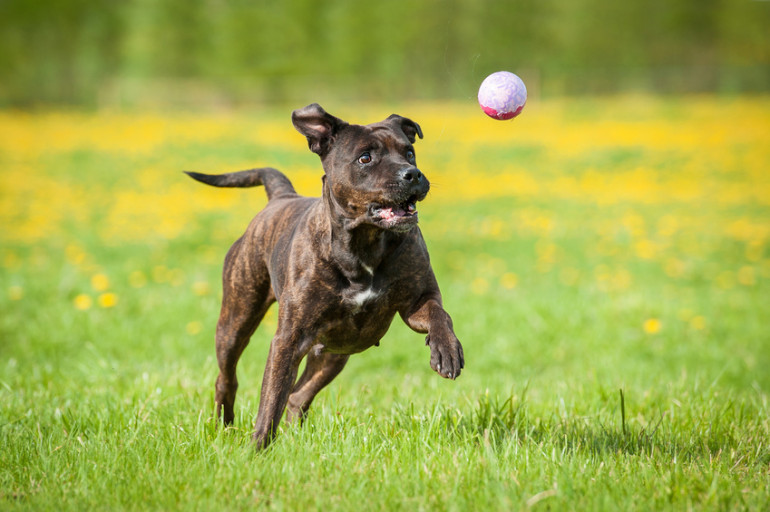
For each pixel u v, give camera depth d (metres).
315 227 5.66
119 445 5.41
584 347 10.18
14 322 10.50
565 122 37.97
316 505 4.41
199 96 49.12
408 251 5.63
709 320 11.38
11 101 47.97
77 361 8.79
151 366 8.41
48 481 4.84
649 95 52.06
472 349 10.18
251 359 9.28
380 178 5.40
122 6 55.12
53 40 54.06
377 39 55.72
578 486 4.60
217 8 56.94
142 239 17.19
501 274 14.75
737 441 5.70
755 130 34.06
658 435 5.95
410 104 46.81
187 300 11.61
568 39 57.88
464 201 22.89
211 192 23.58
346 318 5.71
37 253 15.81
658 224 20.06
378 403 6.94
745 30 64.06
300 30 56.09
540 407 6.91
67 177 25.42
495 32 55.69
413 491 4.62
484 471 4.77
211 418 5.98
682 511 4.29
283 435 5.39
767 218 20.88
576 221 20.27
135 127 36.25
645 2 61.81
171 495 4.56
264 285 6.38
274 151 29.55
